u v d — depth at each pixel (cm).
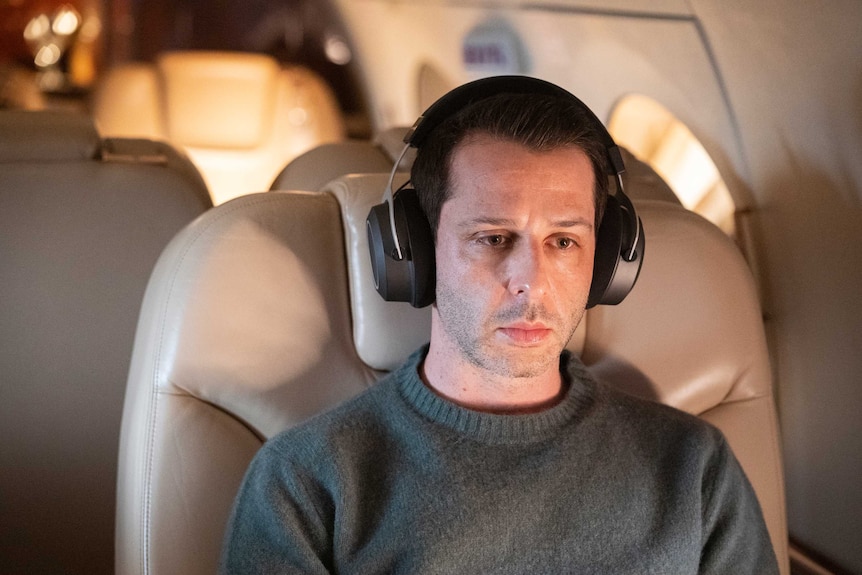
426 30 305
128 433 111
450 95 104
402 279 103
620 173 108
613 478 106
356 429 105
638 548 104
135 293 146
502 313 97
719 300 128
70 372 144
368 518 102
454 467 102
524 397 108
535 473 103
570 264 100
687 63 178
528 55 247
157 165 152
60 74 388
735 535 111
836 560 164
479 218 98
